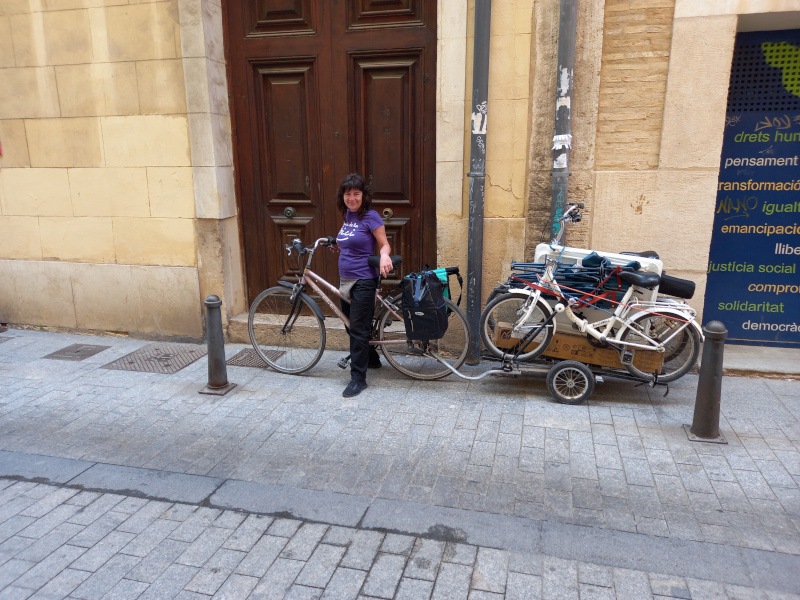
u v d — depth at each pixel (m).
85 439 4.05
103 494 3.41
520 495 3.29
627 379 4.43
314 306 4.97
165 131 5.61
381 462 3.67
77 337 6.23
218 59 5.54
